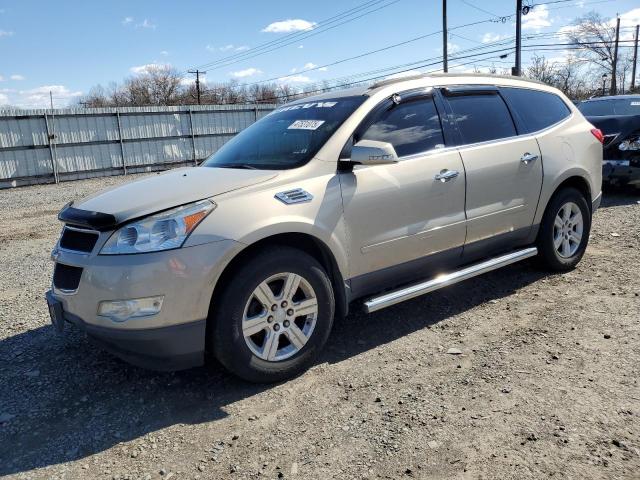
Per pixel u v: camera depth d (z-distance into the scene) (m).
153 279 2.97
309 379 3.46
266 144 4.09
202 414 3.13
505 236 4.62
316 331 3.53
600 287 4.80
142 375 3.63
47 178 20.20
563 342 3.76
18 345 4.22
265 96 69.00
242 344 3.23
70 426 3.07
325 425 2.94
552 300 4.57
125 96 75.06
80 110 20.77
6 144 19.16
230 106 25.17
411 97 4.13
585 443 2.62
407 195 3.87
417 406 3.06
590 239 6.48
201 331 3.11
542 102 5.09
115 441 2.91
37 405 3.31
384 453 2.67
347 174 3.65
